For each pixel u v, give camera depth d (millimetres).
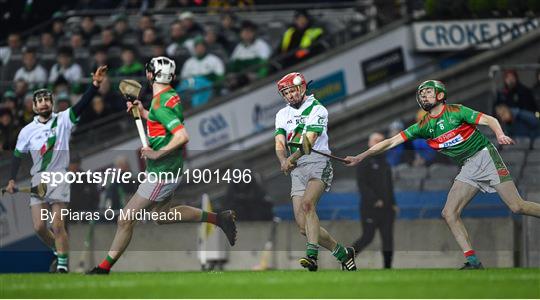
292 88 33594
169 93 32188
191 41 59906
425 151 43938
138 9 67188
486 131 46469
